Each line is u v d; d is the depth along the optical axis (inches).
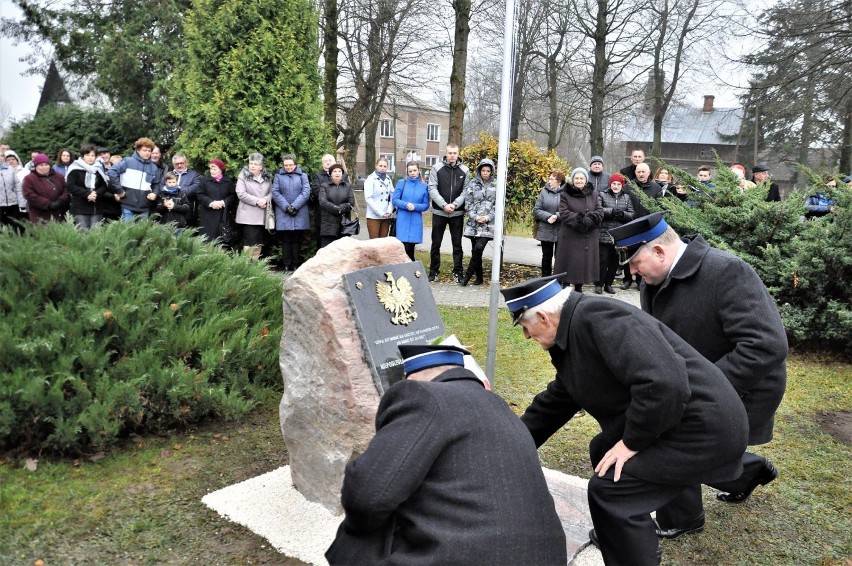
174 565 117.5
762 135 1087.0
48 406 149.3
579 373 98.0
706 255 114.7
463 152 458.3
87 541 123.3
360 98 818.2
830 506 143.9
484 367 234.7
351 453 128.0
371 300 132.7
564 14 912.3
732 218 276.1
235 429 176.1
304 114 374.0
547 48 977.5
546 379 224.8
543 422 113.5
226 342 181.6
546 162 439.5
